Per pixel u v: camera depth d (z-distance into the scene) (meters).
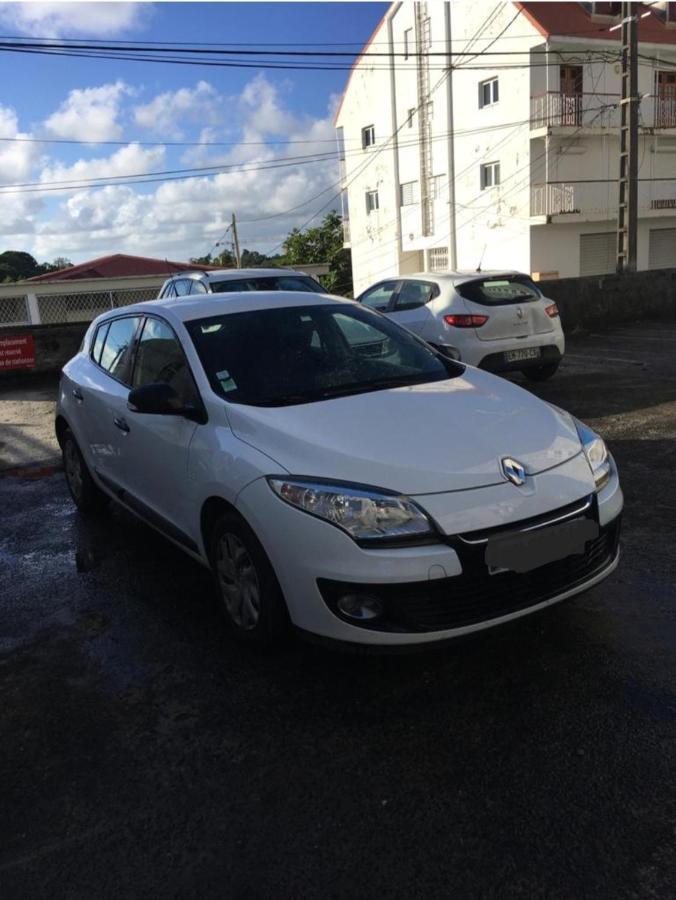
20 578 4.38
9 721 2.97
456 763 2.58
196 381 3.69
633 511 4.87
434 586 2.74
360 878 2.13
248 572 3.29
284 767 2.61
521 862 2.15
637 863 2.12
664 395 8.44
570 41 26.05
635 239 18.98
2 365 12.75
